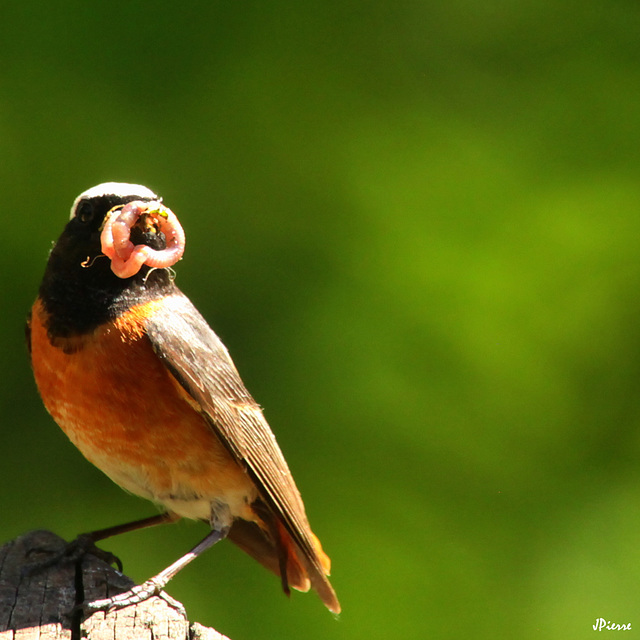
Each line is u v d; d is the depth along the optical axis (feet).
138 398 23.65
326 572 26.11
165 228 23.93
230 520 25.14
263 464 24.88
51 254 25.14
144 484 24.73
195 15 45.32
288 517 25.08
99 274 24.14
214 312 42.93
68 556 24.00
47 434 41.16
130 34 44.57
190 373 23.72
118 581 22.62
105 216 24.32
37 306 25.03
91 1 44.50
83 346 23.67
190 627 20.66
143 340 23.82
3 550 24.12
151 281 24.88
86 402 23.79
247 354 42.50
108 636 19.84
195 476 24.48
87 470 41.11
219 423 23.93
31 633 20.03
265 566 27.32
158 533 40.83
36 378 24.95
